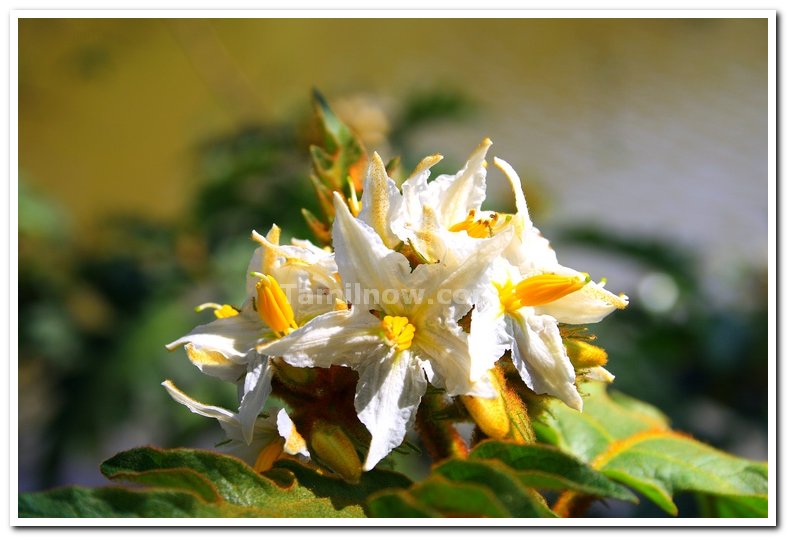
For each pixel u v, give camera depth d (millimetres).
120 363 471
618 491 226
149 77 985
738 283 580
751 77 989
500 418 237
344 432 244
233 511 231
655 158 856
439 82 514
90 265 513
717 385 517
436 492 222
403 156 485
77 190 963
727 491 281
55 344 494
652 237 537
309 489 239
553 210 584
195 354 248
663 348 513
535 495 234
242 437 250
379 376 238
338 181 277
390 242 244
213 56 685
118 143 983
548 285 243
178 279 488
